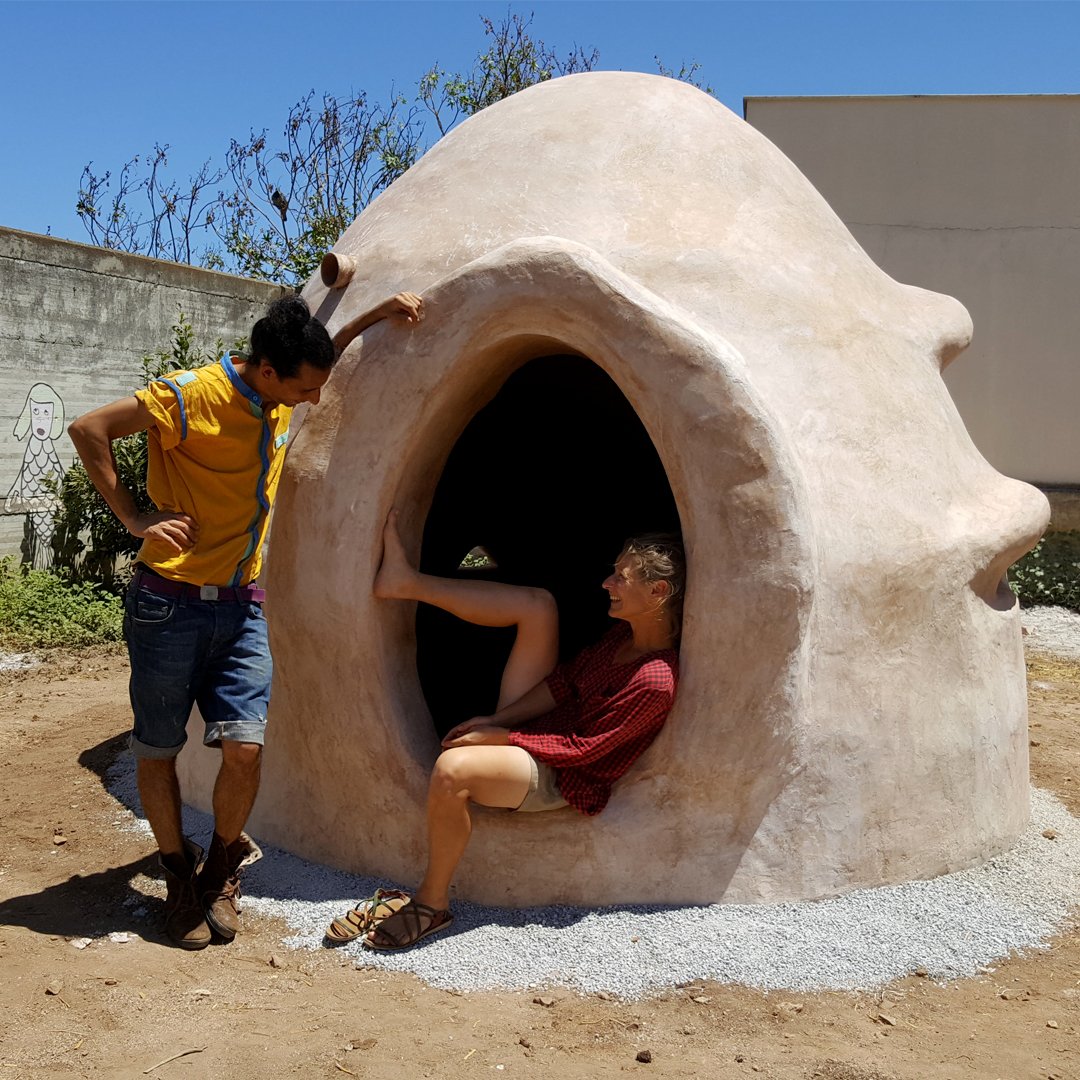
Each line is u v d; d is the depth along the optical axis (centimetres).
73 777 501
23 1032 278
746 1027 288
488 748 330
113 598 905
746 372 333
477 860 346
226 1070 264
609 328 334
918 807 359
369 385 359
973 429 1256
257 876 373
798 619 329
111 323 987
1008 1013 299
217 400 322
